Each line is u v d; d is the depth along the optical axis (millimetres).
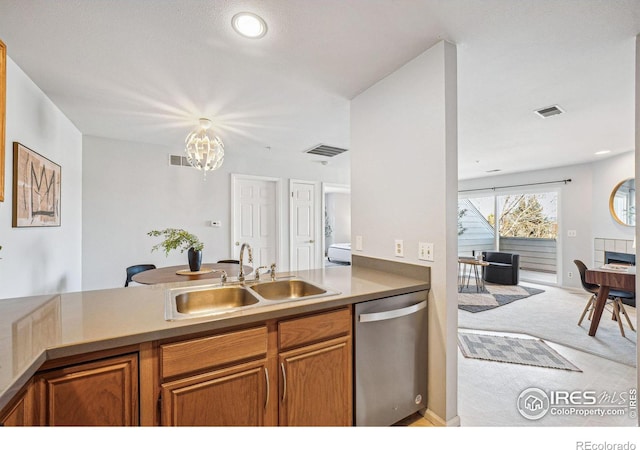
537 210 6020
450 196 1632
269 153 4281
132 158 3648
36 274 2189
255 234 4613
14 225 1841
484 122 2943
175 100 2424
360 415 1470
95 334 931
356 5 1360
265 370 1209
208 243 4145
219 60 1833
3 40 1615
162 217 3832
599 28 1517
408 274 1848
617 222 4520
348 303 1411
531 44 1665
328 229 9547
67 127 2844
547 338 2941
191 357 1049
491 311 3848
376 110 2119
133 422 962
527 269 6176
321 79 2062
